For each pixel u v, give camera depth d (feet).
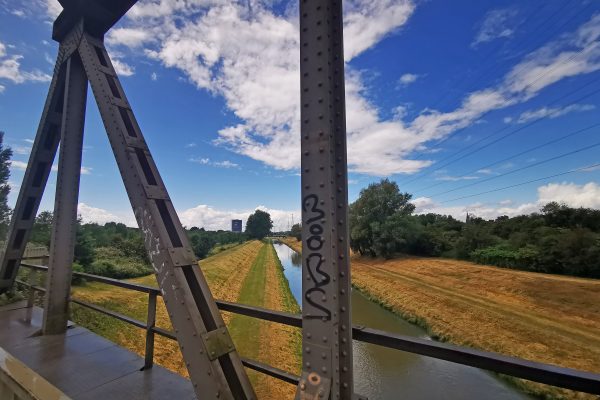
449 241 125.80
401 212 130.52
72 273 14.05
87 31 11.14
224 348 6.23
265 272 101.65
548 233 89.15
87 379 9.73
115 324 31.50
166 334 9.77
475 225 121.39
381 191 134.21
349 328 4.64
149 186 7.57
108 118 8.77
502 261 91.56
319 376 4.45
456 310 54.70
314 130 5.00
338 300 4.73
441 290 70.38
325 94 4.93
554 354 35.70
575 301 53.06
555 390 27.89
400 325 53.36
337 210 4.93
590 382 3.50
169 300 6.62
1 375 4.38
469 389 30.60
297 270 131.44
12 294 18.83
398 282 82.84
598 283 62.08
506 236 118.83
